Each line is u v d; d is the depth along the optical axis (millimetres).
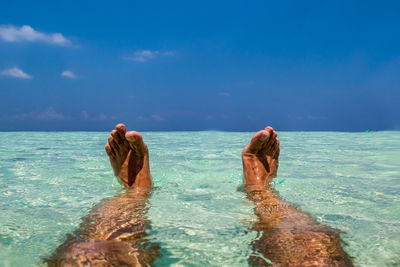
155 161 3684
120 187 2295
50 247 1196
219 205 1781
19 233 1340
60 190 2186
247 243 1220
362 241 1240
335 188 2248
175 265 1052
